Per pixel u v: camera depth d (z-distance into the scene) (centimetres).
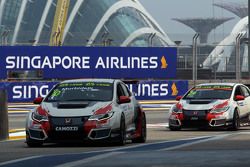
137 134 4294
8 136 4900
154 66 11200
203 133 5259
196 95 5831
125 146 3956
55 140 3800
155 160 3022
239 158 3066
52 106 3919
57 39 11556
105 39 11444
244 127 6194
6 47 10612
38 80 10756
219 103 5547
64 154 3400
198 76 11538
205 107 5494
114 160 3047
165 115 8344
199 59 11556
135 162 2947
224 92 5794
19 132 5650
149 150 3603
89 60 10962
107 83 4241
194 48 11406
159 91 10919
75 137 3778
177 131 5609
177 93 10988
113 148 3791
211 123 5447
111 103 3956
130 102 4266
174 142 4266
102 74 11006
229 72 11550
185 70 11431
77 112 3816
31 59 10719
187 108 5553
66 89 4178
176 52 11306
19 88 10294
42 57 10769
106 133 3800
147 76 11181
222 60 11575
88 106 3881
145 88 10881
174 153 3366
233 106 5600
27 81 10350
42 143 3959
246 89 6200
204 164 2830
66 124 3778
